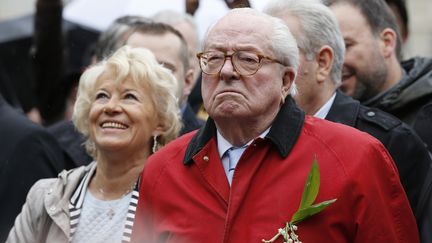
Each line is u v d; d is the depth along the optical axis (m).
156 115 10.59
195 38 13.78
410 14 32.31
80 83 10.70
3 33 19.06
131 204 10.12
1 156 11.75
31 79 18.66
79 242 10.23
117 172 10.46
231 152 9.02
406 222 8.94
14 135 11.82
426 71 11.37
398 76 11.53
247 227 8.69
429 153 10.41
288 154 8.81
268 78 8.81
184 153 9.23
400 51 11.89
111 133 10.41
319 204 8.48
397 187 8.92
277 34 8.89
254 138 8.93
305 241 8.55
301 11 10.34
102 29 18.36
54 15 15.95
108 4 18.47
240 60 8.77
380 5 11.38
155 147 10.56
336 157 8.75
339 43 10.47
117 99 10.48
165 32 12.25
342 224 8.62
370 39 11.26
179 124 10.73
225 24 8.89
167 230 8.98
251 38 8.79
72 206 10.35
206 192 8.95
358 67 11.23
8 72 18.77
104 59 11.20
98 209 10.34
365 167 8.73
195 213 8.89
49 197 10.38
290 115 8.97
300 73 10.29
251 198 8.76
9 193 11.60
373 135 10.14
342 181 8.65
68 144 12.30
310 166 8.74
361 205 8.65
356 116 10.28
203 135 9.09
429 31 32.12
